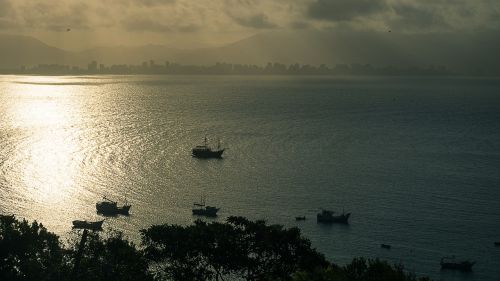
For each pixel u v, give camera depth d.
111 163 191.50
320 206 152.62
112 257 69.12
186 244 69.25
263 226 72.00
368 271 60.62
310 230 135.88
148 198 154.75
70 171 179.38
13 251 73.94
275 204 153.75
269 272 68.88
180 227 72.56
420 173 190.50
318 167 196.25
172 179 174.25
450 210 150.50
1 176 171.50
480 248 127.00
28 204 146.38
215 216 142.75
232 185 170.12
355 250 125.38
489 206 153.88
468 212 149.12
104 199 152.12
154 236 71.19
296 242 70.88
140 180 171.62
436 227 138.00
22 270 71.56
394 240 130.62
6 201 148.25
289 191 165.75
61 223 134.12
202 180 174.62
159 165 191.50
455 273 116.25
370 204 154.88
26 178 169.75
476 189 170.75
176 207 148.62
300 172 188.50
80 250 58.25
